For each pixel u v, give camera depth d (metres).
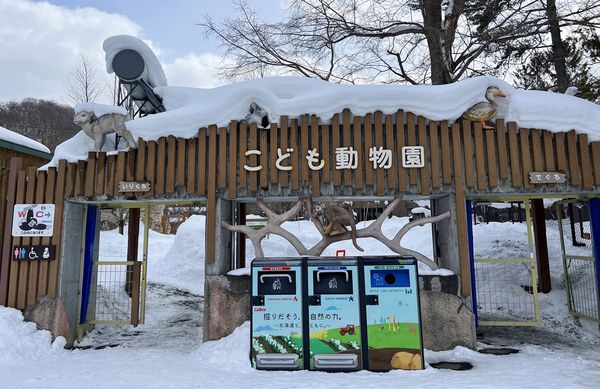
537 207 8.27
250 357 4.98
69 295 6.34
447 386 4.05
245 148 6.17
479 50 11.30
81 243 6.73
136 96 7.49
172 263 13.37
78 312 6.59
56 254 6.14
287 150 6.07
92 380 4.38
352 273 5.02
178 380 4.36
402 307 4.91
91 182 6.29
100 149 6.43
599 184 5.87
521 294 8.11
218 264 5.92
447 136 5.99
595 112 6.12
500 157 5.95
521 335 6.67
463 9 10.78
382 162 5.97
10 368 4.89
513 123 6.00
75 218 6.53
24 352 5.42
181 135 6.26
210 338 5.73
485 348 5.84
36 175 6.48
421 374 4.56
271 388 4.08
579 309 7.30
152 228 26.47
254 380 4.38
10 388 4.13
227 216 6.36
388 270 5.00
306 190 6.01
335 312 4.94
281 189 6.05
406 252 5.88
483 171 5.93
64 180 6.36
